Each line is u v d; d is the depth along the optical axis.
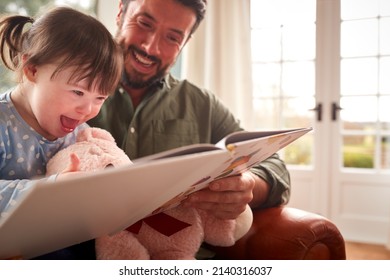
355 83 2.18
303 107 2.22
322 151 2.21
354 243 2.15
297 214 0.82
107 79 0.71
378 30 2.12
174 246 0.66
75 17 0.71
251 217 0.75
